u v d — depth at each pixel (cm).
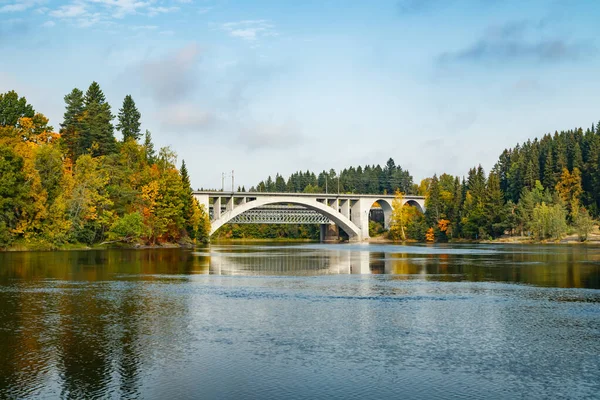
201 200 13300
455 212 15512
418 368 1648
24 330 2136
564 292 3309
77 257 6244
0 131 7856
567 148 16125
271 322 2314
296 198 14825
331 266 5491
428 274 4525
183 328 2184
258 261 6281
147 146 12500
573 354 1816
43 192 7462
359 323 2302
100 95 10350
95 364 1677
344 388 1466
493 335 2086
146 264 5431
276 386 1478
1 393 1422
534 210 13062
